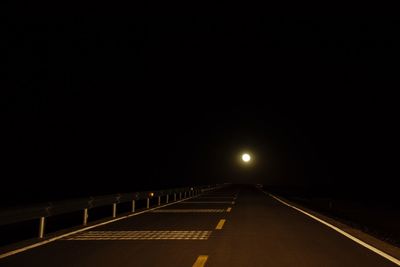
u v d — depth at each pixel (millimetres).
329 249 8016
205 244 8602
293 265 6504
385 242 9102
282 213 16750
